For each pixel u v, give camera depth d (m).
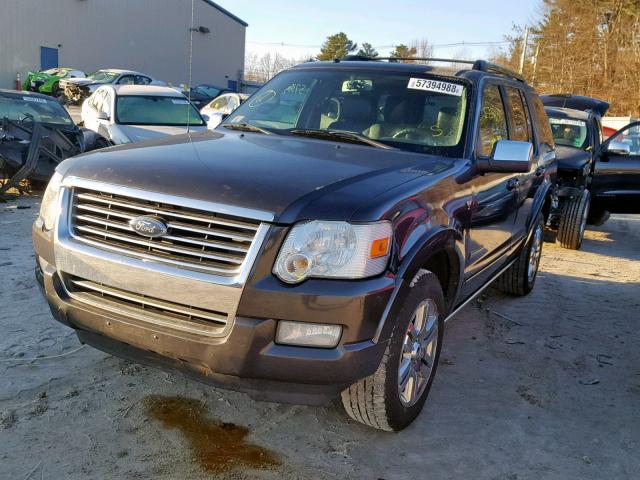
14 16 31.84
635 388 4.22
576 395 4.05
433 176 3.45
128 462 2.96
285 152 3.52
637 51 36.03
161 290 2.83
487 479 3.06
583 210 8.66
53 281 3.15
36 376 3.69
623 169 9.30
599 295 6.44
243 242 2.73
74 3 34.59
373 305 2.77
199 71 41.66
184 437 3.21
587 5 40.47
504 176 4.48
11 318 4.49
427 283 3.21
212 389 3.70
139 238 2.91
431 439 3.37
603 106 11.19
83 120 12.23
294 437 3.29
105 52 36.78
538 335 5.12
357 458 3.15
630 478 3.14
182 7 39.94
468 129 4.06
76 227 3.10
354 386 3.08
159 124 11.03
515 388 4.09
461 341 4.87
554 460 3.26
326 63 4.82
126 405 3.46
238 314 2.69
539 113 6.04
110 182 2.99
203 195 2.79
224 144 3.67
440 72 4.41
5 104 9.59
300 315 2.69
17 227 7.18
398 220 2.94
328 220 2.72
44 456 2.95
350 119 4.26
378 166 3.41
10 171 8.50
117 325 2.95
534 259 6.21
